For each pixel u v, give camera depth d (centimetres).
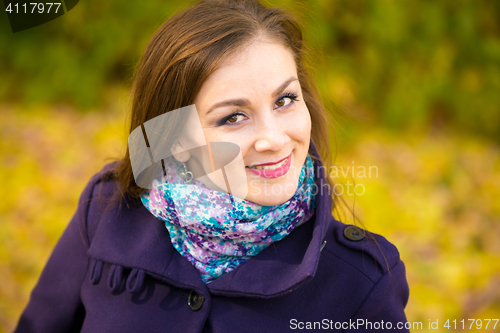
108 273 126
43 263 280
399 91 439
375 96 445
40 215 314
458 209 338
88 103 455
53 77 454
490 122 455
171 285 123
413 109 441
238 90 102
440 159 399
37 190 334
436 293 260
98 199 141
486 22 443
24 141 385
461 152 415
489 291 260
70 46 456
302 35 128
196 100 106
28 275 272
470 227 318
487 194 358
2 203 321
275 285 111
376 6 420
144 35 446
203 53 102
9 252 284
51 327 141
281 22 111
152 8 438
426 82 441
